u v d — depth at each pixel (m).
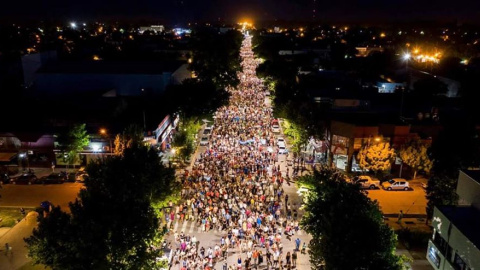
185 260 36.25
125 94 86.56
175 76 91.94
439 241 29.92
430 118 65.25
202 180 53.66
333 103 74.31
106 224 27.42
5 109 69.38
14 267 36.44
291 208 47.91
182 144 61.16
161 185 38.62
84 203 29.70
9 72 113.56
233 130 77.44
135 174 37.44
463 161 47.56
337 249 26.69
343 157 58.56
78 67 90.56
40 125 63.44
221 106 86.12
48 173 57.88
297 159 64.06
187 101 74.44
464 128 50.25
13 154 58.31
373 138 57.03
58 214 28.58
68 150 56.31
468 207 30.06
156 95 85.38
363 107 73.69
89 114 65.81
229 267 35.78
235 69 126.31
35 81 86.81
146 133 60.06
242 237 40.59
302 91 84.56
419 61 136.88
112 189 33.50
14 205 48.31
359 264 26.53
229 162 60.38
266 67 122.19
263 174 56.22
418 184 55.59
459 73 102.06
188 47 159.38
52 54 112.38
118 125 62.53
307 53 157.38
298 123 62.69
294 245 40.38
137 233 28.47
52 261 27.44
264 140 71.62
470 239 25.34
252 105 98.31
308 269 36.78
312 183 37.28
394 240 28.52
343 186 33.88
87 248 26.16
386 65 122.56
